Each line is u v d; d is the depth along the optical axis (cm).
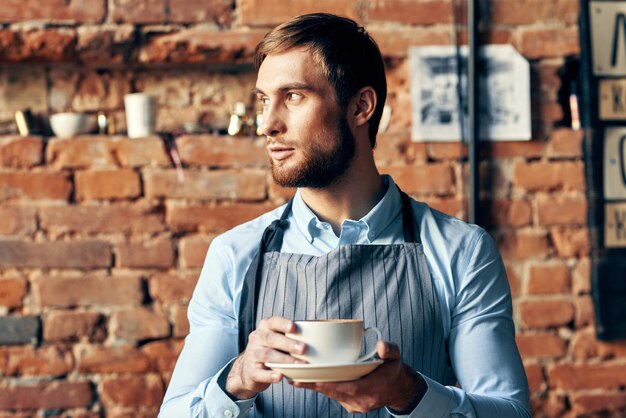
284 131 139
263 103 144
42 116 298
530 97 293
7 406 275
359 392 118
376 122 151
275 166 141
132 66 297
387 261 143
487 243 148
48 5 282
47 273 278
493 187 289
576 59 295
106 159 281
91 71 300
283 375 120
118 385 278
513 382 139
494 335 142
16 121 286
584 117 291
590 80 291
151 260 280
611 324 287
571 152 293
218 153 283
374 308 140
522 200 290
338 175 143
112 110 300
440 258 144
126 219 280
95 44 283
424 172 287
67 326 277
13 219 277
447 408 129
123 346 279
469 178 285
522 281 289
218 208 282
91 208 279
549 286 289
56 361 277
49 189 279
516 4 293
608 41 293
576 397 288
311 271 142
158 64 293
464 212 288
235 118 288
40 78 298
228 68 303
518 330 288
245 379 124
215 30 286
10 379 276
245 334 143
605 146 291
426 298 141
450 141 289
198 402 136
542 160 292
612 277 288
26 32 281
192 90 303
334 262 142
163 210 281
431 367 141
